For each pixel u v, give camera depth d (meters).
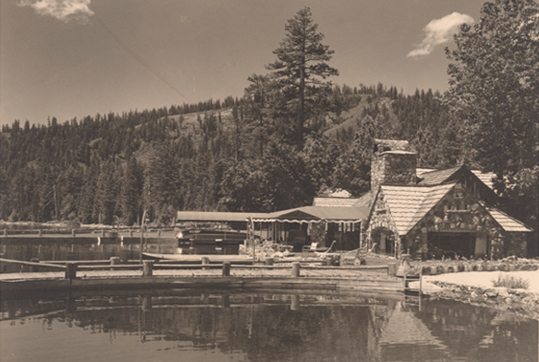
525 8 48.28
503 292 27.69
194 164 155.88
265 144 89.88
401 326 21.73
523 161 47.56
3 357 16.95
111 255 50.66
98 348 18.17
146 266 30.83
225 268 31.97
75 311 24.23
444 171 52.09
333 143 89.50
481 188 50.50
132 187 146.62
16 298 27.44
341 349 18.34
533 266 36.94
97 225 150.12
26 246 63.56
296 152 85.12
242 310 25.00
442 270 34.97
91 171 187.12
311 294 30.20
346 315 23.91
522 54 47.47
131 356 17.30
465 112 52.62
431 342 19.34
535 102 47.16
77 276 30.06
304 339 19.64
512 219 45.38
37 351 17.72
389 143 53.34
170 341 19.20
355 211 54.28
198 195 136.75
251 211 82.12
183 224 112.75
